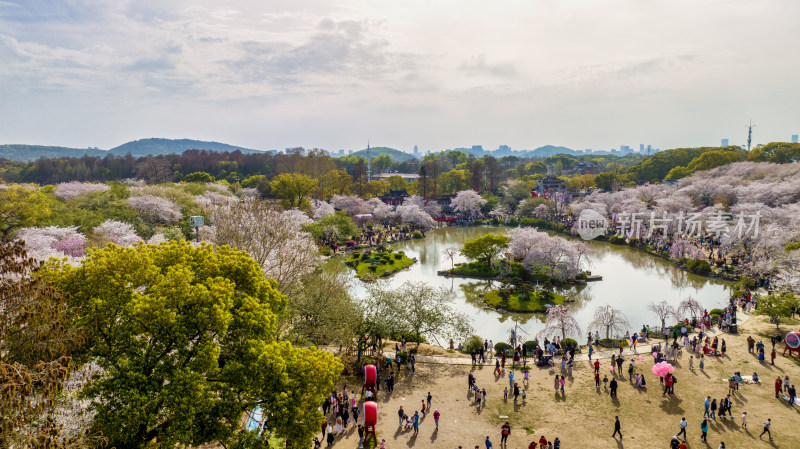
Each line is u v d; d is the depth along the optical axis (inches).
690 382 1520.7
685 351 1772.9
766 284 2608.3
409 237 4672.7
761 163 5319.9
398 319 1668.3
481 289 2822.3
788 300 1974.7
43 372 580.1
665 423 1283.2
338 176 6348.4
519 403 1406.3
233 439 820.6
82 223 2391.7
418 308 1753.2
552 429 1263.5
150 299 767.7
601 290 2790.4
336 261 3499.0
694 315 2101.4
